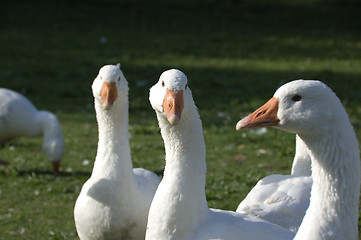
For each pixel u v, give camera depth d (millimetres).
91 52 20297
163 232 4926
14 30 23359
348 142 4117
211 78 17188
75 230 7809
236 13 27812
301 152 6141
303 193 5754
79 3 28375
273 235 4910
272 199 5742
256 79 17219
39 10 26844
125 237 6176
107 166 6141
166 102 4770
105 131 6234
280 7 28703
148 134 12375
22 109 10305
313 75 17531
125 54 20062
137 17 26609
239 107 14352
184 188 4918
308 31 24844
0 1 27750
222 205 8367
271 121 4273
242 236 4828
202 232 4902
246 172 9891
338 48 21797
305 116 4133
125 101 6281
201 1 29375
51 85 16188
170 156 5020
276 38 23453
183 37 23281
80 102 14836
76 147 11531
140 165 10289
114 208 6051
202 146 5043
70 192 9250
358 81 16922
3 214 8359
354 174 4141
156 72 17828
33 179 9766
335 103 4125
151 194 6473
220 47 21719
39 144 12141
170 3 29094
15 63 18422
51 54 19844
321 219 4156
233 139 11898
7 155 11258
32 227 7926
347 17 27078
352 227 4164
